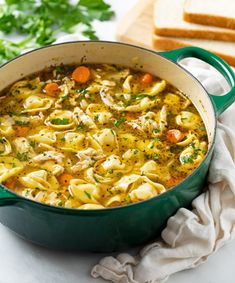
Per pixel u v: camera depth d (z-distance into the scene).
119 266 0.70
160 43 1.01
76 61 0.85
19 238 0.75
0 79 0.81
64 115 0.80
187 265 0.71
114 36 1.02
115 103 0.82
